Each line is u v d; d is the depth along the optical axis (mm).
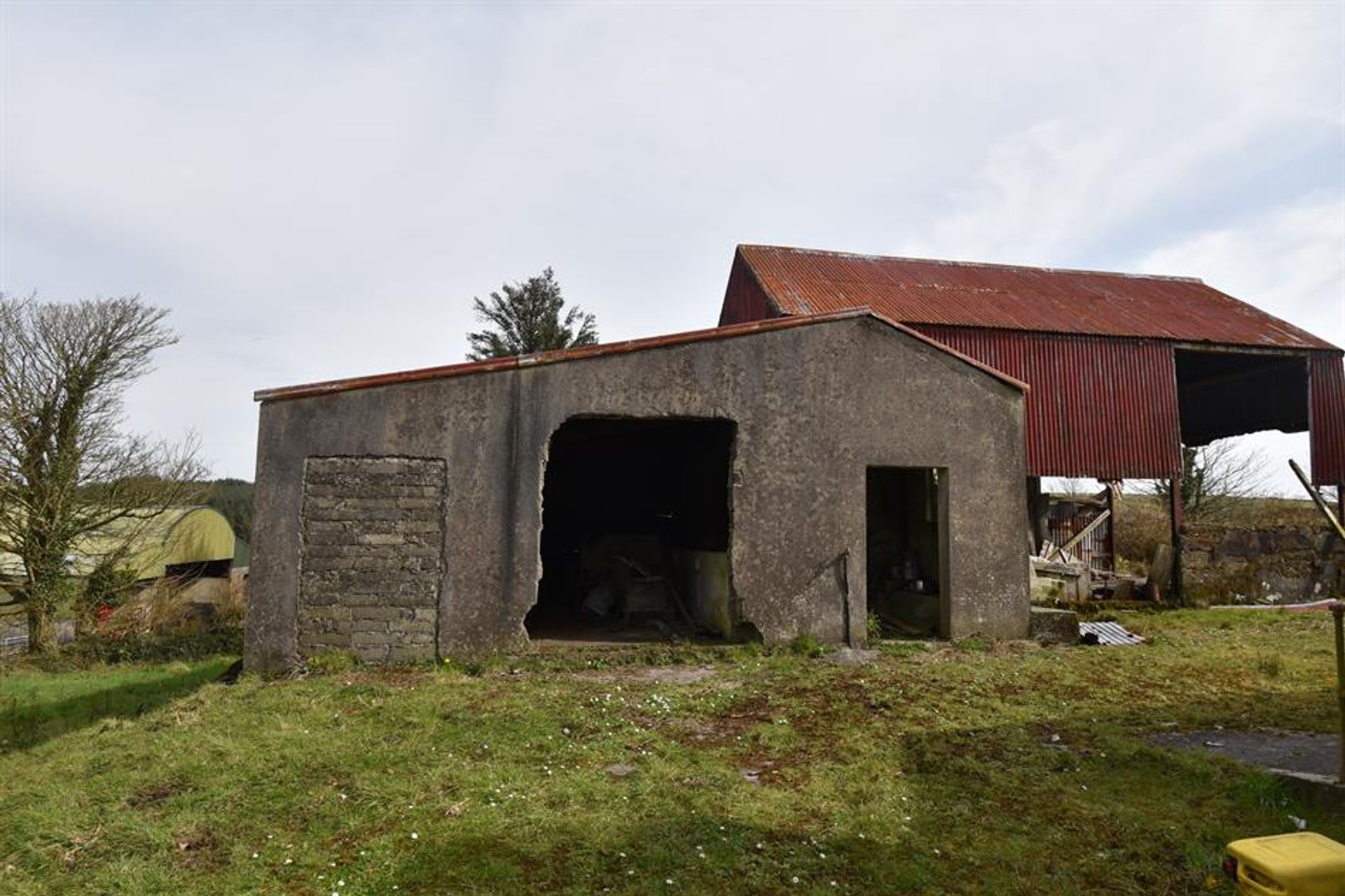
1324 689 8062
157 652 13320
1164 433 16062
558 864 4359
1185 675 8664
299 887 4191
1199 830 4711
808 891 4105
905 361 10438
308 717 7031
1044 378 15727
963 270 19328
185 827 4930
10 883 4324
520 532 9195
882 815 4992
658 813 4992
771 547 9789
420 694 7672
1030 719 7027
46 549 14742
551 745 6270
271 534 8883
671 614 12273
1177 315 17641
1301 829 4609
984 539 10492
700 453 14383
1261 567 16000
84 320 15102
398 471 9055
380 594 8930
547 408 9367
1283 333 16953
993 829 4816
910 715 7141
